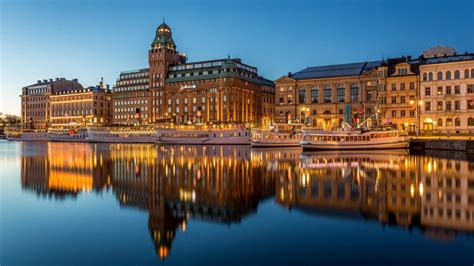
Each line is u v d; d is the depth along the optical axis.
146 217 28.44
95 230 25.44
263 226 25.70
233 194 36.41
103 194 37.53
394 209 29.55
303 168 56.16
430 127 124.88
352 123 129.00
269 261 19.98
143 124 194.50
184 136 159.62
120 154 92.62
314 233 24.08
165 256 20.81
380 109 134.00
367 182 42.16
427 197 33.75
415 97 129.38
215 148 121.12
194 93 198.12
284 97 159.12
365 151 94.62
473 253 20.48
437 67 123.75
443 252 20.64
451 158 71.44
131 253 21.33
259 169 55.59
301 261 19.89
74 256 20.94
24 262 20.20
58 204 33.06
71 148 126.44
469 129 118.50
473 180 43.03
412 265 19.17
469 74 119.00
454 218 26.80
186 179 46.44
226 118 186.50
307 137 100.38
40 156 86.50
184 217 28.28
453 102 121.31
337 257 20.27
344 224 25.86
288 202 32.59
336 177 46.31
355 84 146.12
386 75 135.62
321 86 152.38
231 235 24.05
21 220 27.91
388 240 22.55
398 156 77.38
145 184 43.06
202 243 22.77
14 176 51.31
